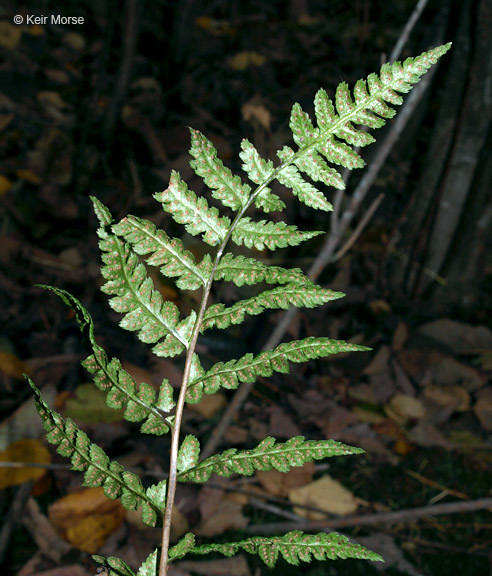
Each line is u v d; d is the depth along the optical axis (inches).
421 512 83.0
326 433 96.5
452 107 112.3
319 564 77.0
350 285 121.6
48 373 96.8
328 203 20.0
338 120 19.9
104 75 124.0
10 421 85.4
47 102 147.1
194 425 94.4
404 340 112.9
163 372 98.1
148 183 129.1
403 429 98.9
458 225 117.0
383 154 74.8
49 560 73.6
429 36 117.6
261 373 22.1
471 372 107.4
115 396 20.9
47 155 131.4
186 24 152.3
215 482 85.4
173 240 20.6
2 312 106.0
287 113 152.2
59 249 118.4
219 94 158.9
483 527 84.8
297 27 185.8
